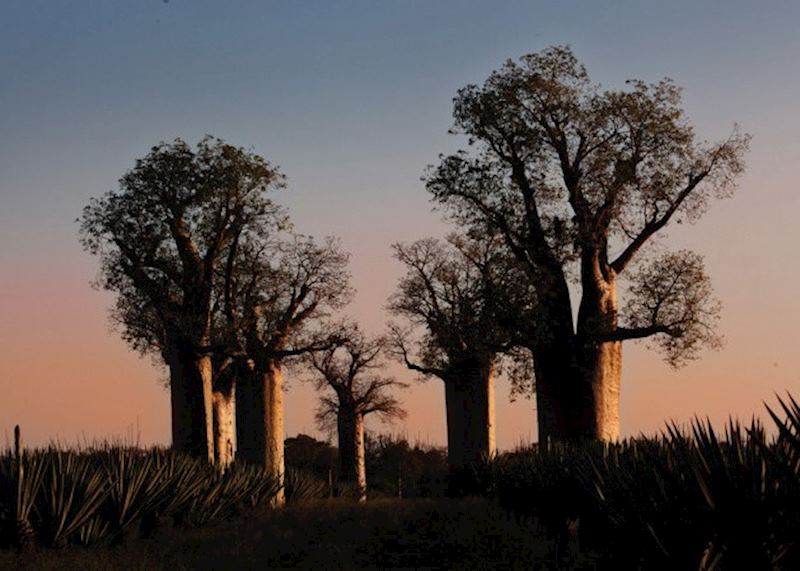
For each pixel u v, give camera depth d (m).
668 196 33.84
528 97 33.91
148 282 37.84
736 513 12.12
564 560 17.11
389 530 22.06
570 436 32.88
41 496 18.72
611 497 15.66
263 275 39.25
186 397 37.66
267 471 31.41
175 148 38.28
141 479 21.09
